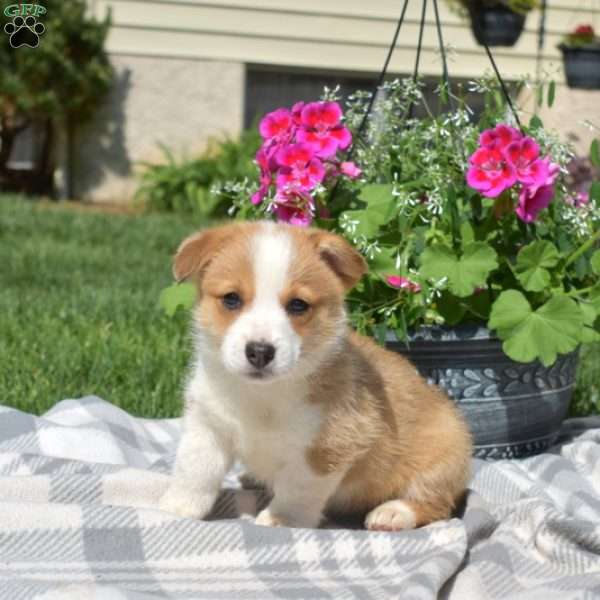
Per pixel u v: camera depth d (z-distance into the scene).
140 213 4.69
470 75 4.77
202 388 1.58
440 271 1.77
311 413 1.56
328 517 1.68
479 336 1.79
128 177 4.98
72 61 4.71
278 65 4.90
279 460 1.59
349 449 1.58
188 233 3.99
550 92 1.92
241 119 4.96
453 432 1.65
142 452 1.82
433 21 4.76
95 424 1.83
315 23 4.85
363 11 4.82
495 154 1.78
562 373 1.85
